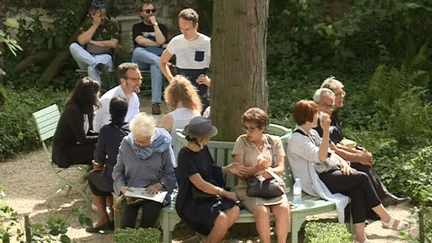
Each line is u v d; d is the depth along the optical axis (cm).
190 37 2470
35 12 3869
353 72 3616
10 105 3048
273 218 1784
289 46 3662
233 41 1884
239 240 1923
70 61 3741
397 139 2650
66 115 2119
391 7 3428
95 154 1973
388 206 2180
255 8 1877
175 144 1962
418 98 2905
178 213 1750
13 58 3747
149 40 3328
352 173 1895
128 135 1845
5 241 1689
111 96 2220
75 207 2188
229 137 1923
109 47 3419
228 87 1908
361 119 2930
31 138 2800
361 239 1881
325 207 1830
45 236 1909
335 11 3938
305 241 1812
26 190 2350
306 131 1911
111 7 3809
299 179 1866
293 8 3756
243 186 1795
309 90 3247
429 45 3631
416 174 2252
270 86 3375
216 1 1897
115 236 1658
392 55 3706
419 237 1739
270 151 1819
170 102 2003
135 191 1791
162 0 3991
